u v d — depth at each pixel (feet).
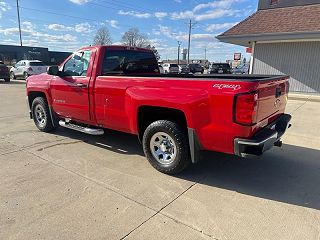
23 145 18.45
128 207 11.08
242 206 11.34
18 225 9.83
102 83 16.02
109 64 17.16
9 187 12.58
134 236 9.34
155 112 14.47
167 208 11.07
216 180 13.70
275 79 13.15
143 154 17.01
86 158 16.25
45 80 20.36
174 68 116.57
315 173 14.74
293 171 14.97
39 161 15.71
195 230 9.71
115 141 19.49
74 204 11.22
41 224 9.90
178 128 13.32
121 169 14.74
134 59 18.94
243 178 13.99
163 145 14.08
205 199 11.84
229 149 11.90
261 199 11.94
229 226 9.98
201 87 12.10
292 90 50.49
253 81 11.00
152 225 9.95
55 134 21.18
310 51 47.75
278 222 10.28
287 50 49.62
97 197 11.80
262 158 16.81
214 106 11.71
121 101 15.15
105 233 9.46
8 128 22.97
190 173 14.46
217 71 97.45
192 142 12.69
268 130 12.46
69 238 9.19
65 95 18.65
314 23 44.42
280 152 17.97
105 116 16.30
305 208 11.28
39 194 11.98
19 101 38.34
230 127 11.51
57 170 14.51
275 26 47.26
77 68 17.95
